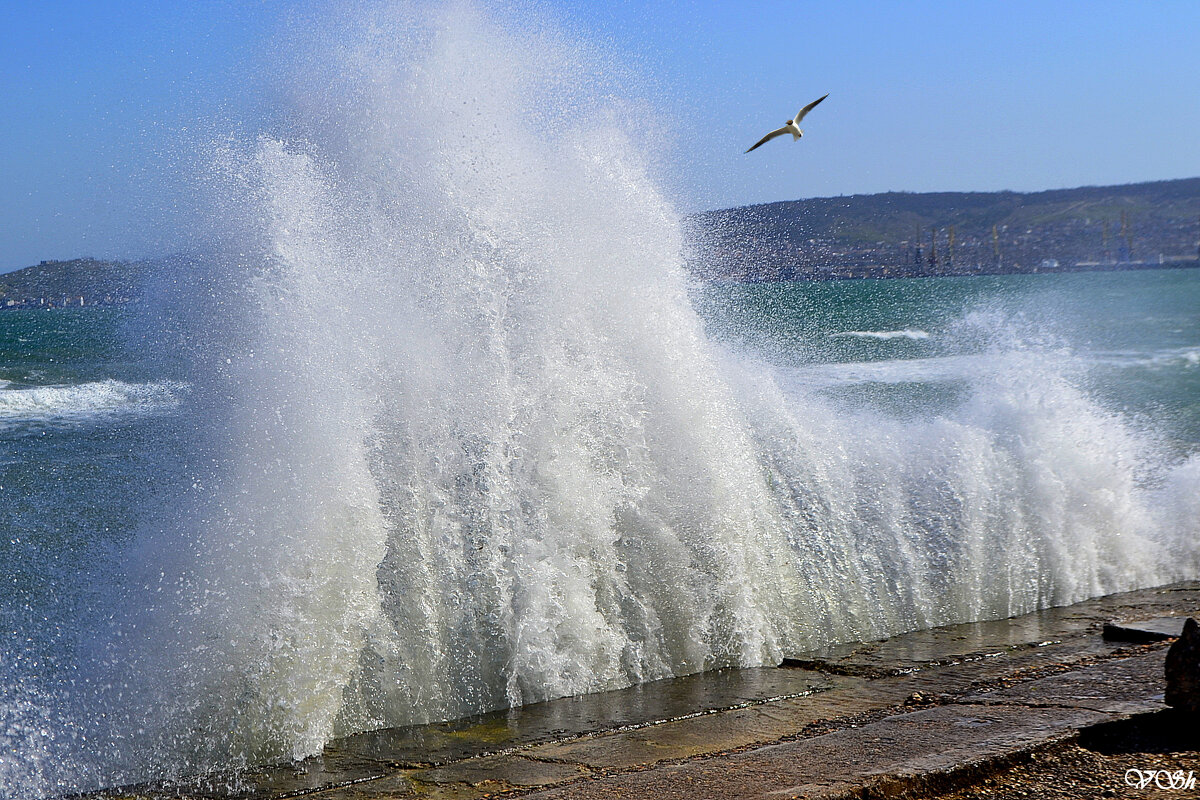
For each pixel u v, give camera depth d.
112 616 5.16
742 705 4.87
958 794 3.37
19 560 7.23
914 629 6.40
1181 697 3.79
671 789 3.35
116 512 8.80
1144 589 7.33
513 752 4.28
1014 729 3.79
